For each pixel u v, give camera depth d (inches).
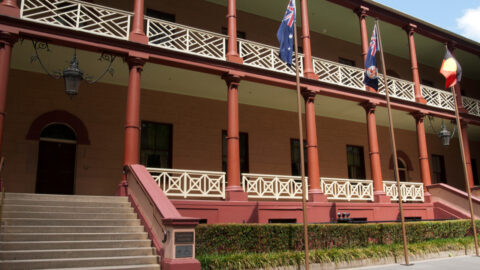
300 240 404.2
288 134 719.1
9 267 269.3
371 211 584.1
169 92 618.2
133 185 401.4
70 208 364.8
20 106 510.0
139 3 471.5
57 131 539.2
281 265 358.0
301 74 582.2
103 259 297.9
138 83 449.1
